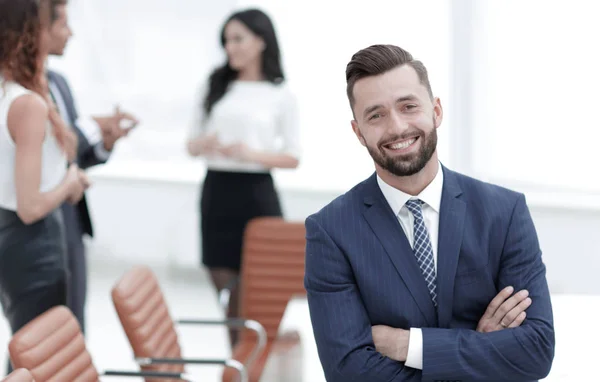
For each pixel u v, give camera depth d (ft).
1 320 21.65
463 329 8.10
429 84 7.89
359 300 8.27
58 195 12.03
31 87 11.82
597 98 20.68
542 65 21.03
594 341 10.03
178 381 12.23
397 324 8.19
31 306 12.10
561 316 11.08
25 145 11.57
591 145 20.86
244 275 15.47
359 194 8.40
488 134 21.70
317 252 8.30
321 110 22.76
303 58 22.58
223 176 17.47
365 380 8.11
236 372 13.69
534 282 8.23
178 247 25.16
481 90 21.59
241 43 17.22
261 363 14.05
